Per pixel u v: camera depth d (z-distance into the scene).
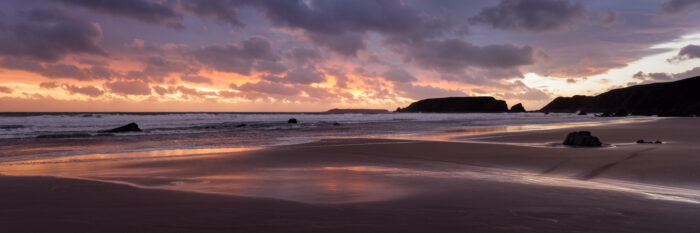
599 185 5.80
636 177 6.62
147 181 6.18
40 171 7.54
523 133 19.88
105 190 5.17
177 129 26.77
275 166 8.23
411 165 8.45
